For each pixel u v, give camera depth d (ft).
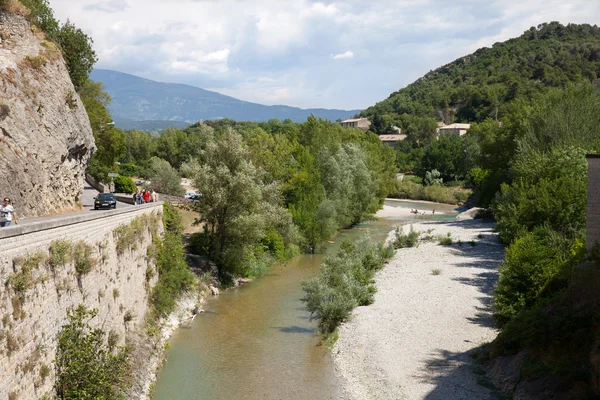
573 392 57.26
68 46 136.05
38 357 47.80
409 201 399.85
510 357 73.51
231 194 143.13
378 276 137.49
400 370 77.41
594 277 71.26
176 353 90.12
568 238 120.88
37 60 103.91
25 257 46.88
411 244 184.65
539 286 84.99
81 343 55.77
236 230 141.18
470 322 97.14
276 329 103.24
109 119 226.99
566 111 194.70
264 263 157.28
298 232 184.55
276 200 159.94
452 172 463.42
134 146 421.59
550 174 156.87
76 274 60.08
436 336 90.68
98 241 70.28
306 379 79.20
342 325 101.24
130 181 222.28
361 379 77.46
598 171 84.12
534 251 89.04
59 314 54.34
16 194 89.45
